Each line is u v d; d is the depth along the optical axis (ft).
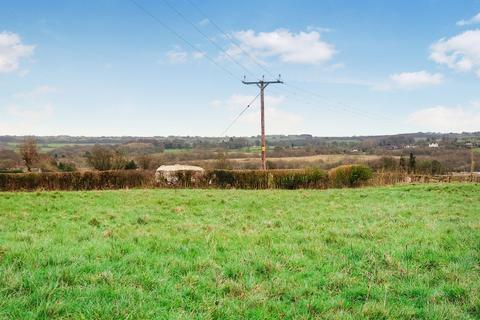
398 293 21.11
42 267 22.77
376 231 35.88
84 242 30.14
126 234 33.63
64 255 24.98
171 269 23.45
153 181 114.62
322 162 189.26
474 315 18.44
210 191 91.91
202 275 22.77
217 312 17.76
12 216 45.83
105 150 164.86
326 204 61.05
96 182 110.83
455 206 58.34
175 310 18.02
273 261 25.40
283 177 114.93
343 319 17.69
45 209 53.06
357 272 24.34
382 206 58.13
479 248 29.37
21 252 25.12
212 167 169.48
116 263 24.02
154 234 33.42
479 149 249.75
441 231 35.78
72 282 20.68
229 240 31.40
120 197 71.00
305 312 18.34
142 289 19.99
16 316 16.61
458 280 22.50
